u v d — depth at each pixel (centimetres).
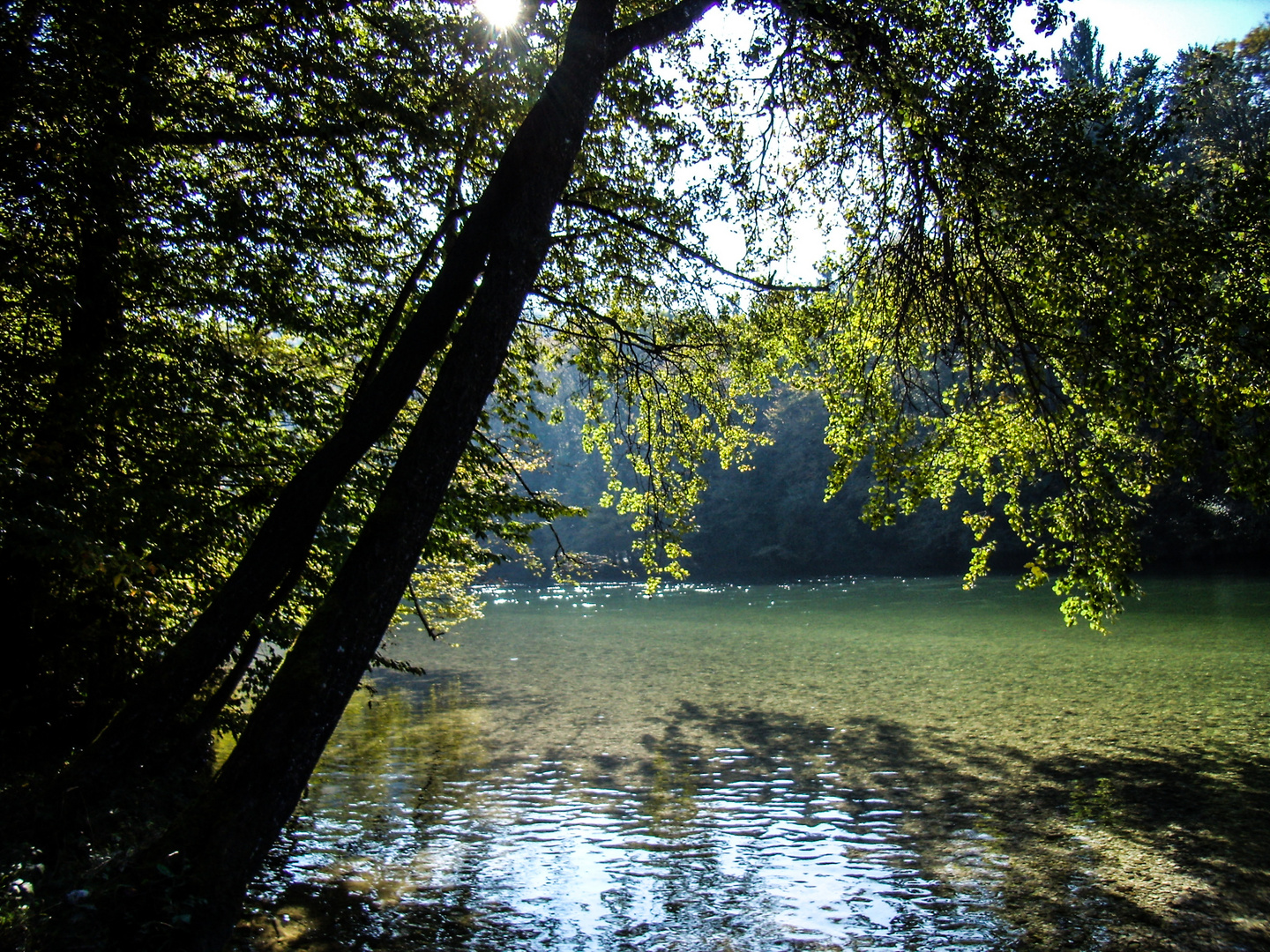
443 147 838
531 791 1108
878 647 2278
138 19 666
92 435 758
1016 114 763
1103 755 1170
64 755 816
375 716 1620
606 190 973
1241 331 754
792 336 1090
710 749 1307
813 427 6041
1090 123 794
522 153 570
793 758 1238
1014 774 1107
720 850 884
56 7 625
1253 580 3497
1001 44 785
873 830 929
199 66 833
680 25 696
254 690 979
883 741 1307
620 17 898
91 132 658
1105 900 732
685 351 1144
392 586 503
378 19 801
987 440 1009
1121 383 818
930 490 1023
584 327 1085
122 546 650
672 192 995
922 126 788
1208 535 4216
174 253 788
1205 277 751
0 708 787
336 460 564
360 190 873
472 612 1636
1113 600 911
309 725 464
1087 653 1973
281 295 829
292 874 813
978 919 705
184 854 436
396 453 990
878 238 917
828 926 704
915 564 5666
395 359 575
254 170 842
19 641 799
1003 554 5162
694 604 3900
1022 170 746
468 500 998
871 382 988
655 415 1191
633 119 962
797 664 2077
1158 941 656
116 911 418
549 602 4278
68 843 555
